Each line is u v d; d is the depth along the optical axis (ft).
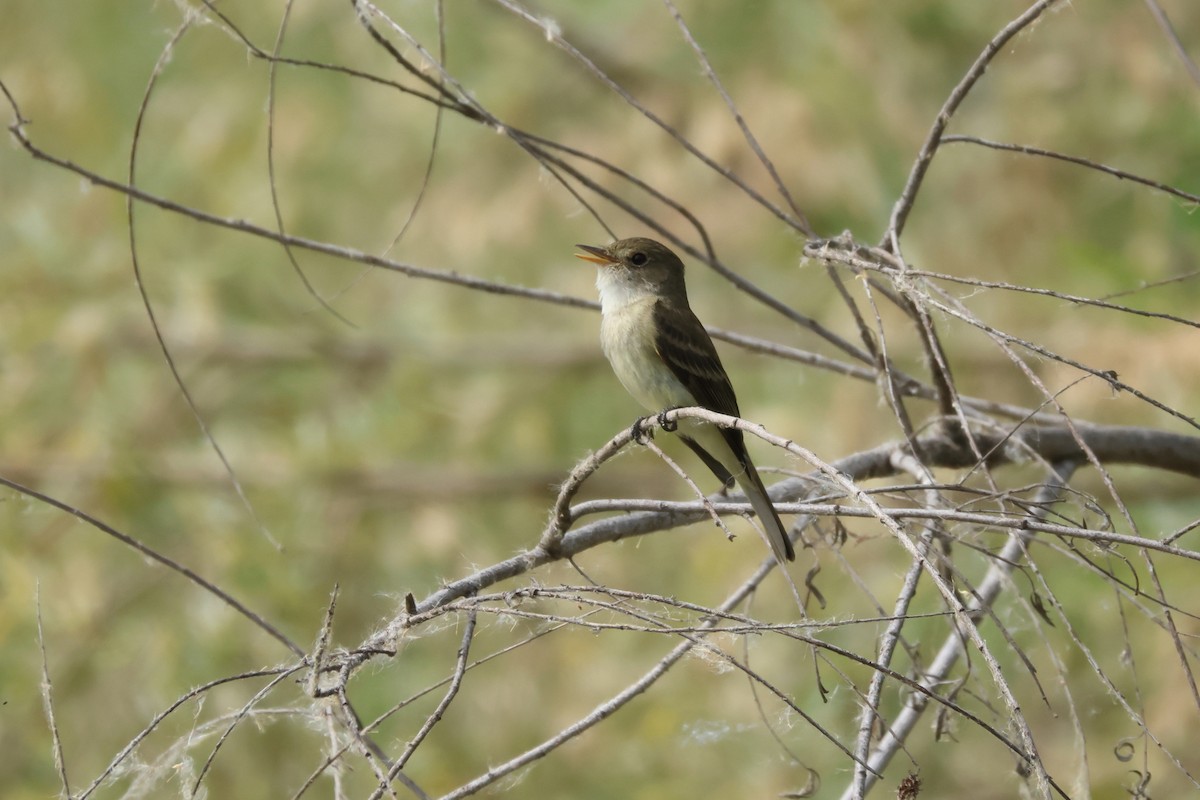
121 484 43.83
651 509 22.24
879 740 21.27
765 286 47.70
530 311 51.67
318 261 50.72
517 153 48.44
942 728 20.85
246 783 37.86
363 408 50.37
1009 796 36.42
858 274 21.31
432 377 51.62
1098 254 39.06
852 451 42.32
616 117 47.24
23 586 40.01
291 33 48.44
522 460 50.80
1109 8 42.27
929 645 32.94
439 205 49.32
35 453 44.75
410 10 46.62
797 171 43.55
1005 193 42.24
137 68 49.67
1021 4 42.91
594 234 46.65
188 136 48.93
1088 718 34.81
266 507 45.83
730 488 28.07
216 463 46.73
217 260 49.44
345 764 18.71
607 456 20.81
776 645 39.75
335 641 44.14
